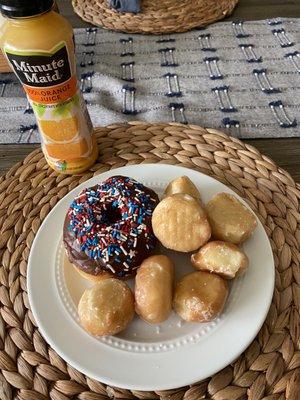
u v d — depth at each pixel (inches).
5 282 10.9
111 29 20.0
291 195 12.1
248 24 20.0
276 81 17.1
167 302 9.2
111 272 10.1
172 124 14.3
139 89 17.2
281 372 9.2
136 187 11.1
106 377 8.8
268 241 10.7
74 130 12.0
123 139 14.0
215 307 9.1
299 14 20.4
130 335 9.6
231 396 9.0
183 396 9.0
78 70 18.2
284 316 10.0
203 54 18.6
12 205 12.5
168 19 20.0
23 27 10.0
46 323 9.7
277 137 14.8
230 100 16.4
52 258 10.9
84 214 10.6
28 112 16.2
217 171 12.9
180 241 9.8
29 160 13.6
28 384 9.4
